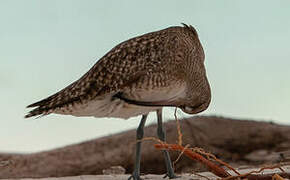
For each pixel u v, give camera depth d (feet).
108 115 38.24
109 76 36.81
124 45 38.06
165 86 37.27
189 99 39.34
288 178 36.88
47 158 65.62
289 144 63.57
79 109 37.32
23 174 61.36
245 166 54.44
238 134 67.41
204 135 66.90
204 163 35.32
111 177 42.06
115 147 66.44
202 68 40.29
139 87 36.78
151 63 37.04
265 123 72.64
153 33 39.01
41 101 38.22
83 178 41.75
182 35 39.52
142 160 62.08
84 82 37.29
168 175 41.24
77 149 67.51
